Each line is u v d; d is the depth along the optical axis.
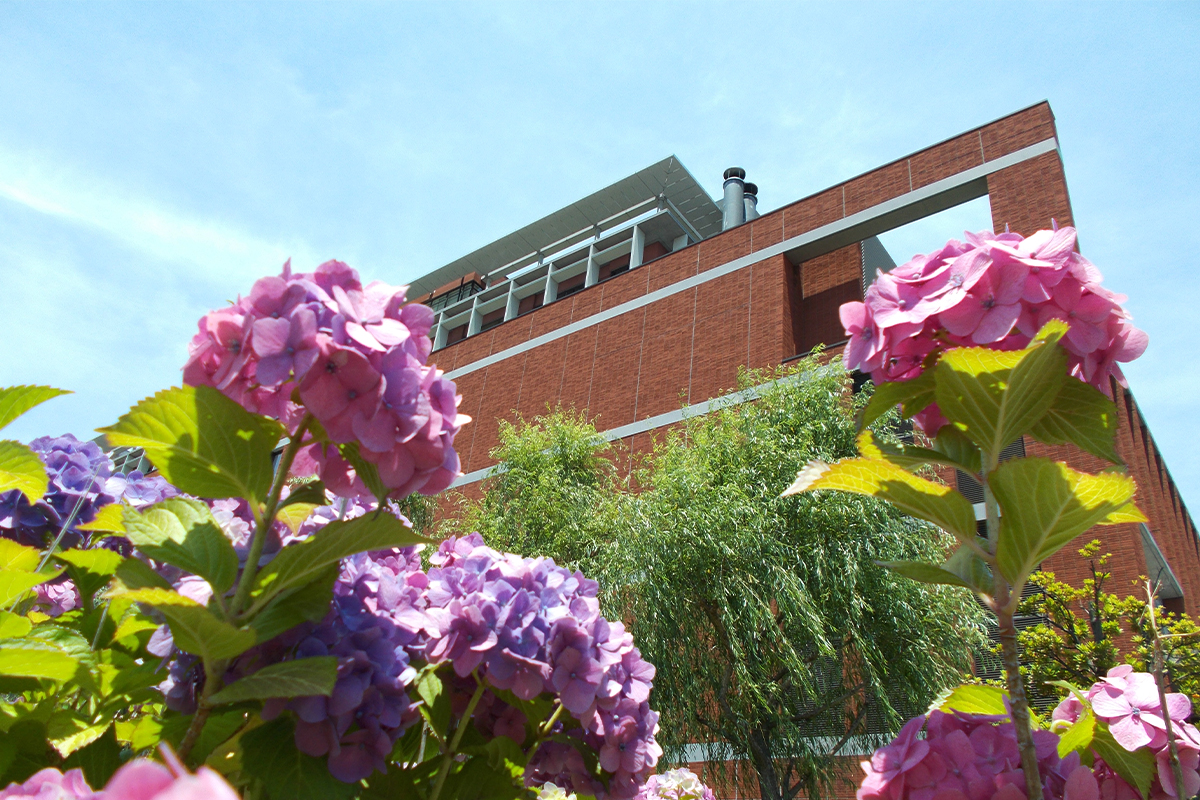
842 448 10.62
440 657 1.43
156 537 1.07
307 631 1.23
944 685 8.73
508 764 1.55
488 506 15.83
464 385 26.81
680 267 22.31
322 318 1.10
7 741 1.10
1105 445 1.34
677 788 4.75
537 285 34.00
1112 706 1.39
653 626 9.41
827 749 9.19
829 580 9.05
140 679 1.22
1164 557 16.27
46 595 1.92
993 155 17.03
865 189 19.19
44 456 1.95
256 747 1.13
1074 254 1.37
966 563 1.39
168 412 1.09
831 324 19.97
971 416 1.33
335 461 1.22
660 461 12.48
